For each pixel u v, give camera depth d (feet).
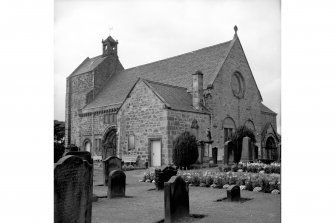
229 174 50.37
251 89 109.29
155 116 84.12
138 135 87.81
